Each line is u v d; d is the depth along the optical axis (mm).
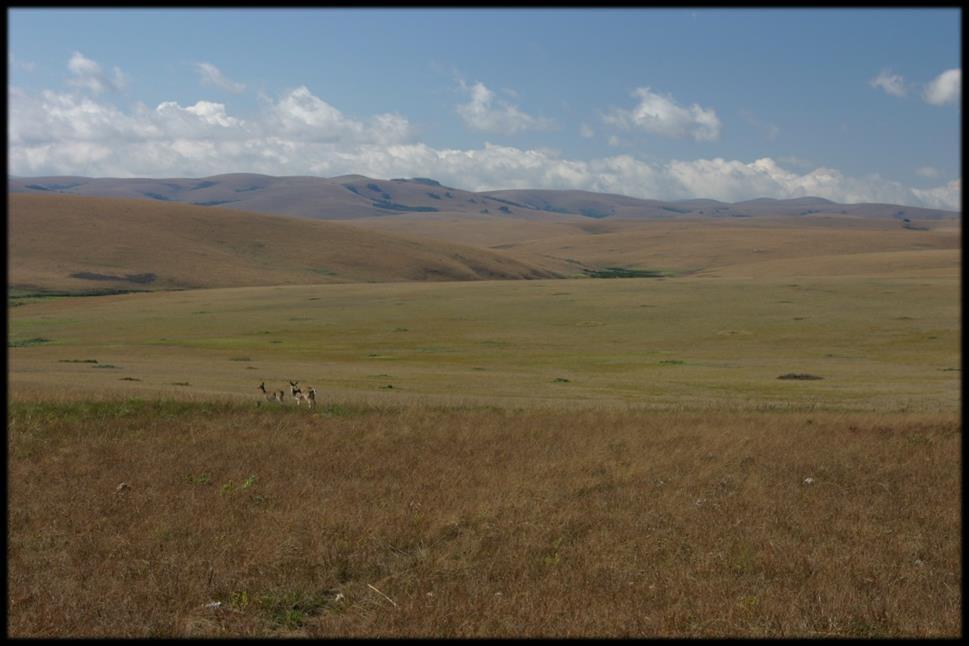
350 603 11594
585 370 61250
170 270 187875
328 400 34906
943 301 107938
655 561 13406
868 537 14781
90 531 14719
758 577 12656
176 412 27156
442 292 139375
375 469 20094
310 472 19766
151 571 12555
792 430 25594
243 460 21000
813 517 16109
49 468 19594
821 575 12625
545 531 14828
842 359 69312
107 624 10625
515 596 11531
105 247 195125
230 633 10414
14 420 24094
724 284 135625
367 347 83125
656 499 17312
